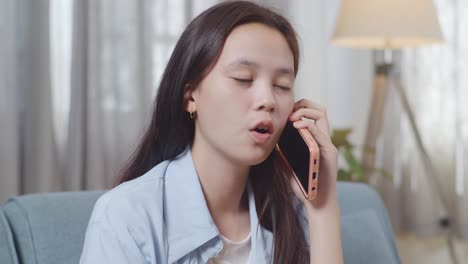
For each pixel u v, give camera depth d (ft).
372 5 8.01
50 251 3.40
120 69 9.52
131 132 9.57
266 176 3.34
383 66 9.38
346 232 4.31
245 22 2.78
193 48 2.78
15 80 8.57
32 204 3.56
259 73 2.73
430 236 11.66
